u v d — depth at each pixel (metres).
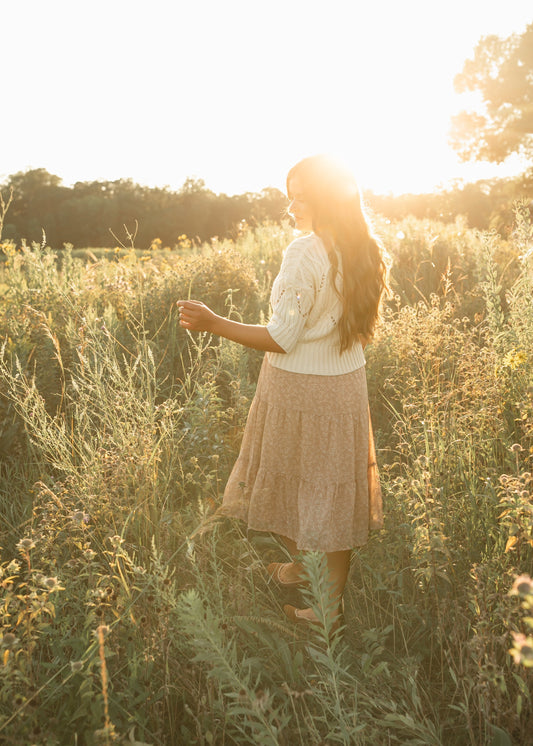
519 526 2.05
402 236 7.86
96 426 3.46
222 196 72.75
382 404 3.99
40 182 82.06
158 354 4.39
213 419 3.35
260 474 2.55
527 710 1.91
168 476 3.01
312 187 2.35
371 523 2.62
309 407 2.44
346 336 2.38
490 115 32.16
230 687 2.05
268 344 2.33
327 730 2.00
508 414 3.21
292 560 2.64
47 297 4.71
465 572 2.45
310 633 2.41
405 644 2.30
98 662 1.75
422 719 2.01
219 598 2.25
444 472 2.72
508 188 23.27
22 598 1.89
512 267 6.50
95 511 2.66
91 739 1.72
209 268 5.62
